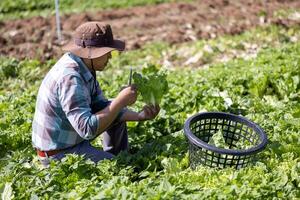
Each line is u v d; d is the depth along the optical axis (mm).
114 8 20891
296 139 8688
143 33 18406
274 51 14117
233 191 7094
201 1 21047
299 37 16562
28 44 17609
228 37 17266
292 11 19234
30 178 7805
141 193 7043
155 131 9766
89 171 7875
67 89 7797
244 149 7715
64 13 20250
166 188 7090
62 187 7668
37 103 8258
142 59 16250
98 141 9648
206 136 8672
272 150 8406
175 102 10789
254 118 9648
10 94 12328
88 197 7152
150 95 8422
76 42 7926
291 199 7145
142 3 21109
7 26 19156
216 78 11867
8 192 7414
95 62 8070
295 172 7750
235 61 14281
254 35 16984
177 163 8188
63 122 8102
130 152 9406
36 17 19750
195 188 7191
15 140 9539
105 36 7887
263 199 7133
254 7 20000
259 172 7676
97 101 8672
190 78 12461
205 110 10289
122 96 7898
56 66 8039
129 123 9914
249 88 11320
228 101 10555
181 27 18688
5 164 8625
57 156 8328
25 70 14875
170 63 15695
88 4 21031
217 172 7629
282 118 9617
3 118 10297
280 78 11320
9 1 20844
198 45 16641
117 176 7590
